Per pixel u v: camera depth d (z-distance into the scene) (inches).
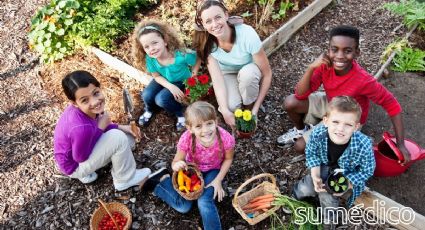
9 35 206.4
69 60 188.7
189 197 124.7
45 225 136.6
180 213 136.3
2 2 223.9
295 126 153.7
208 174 134.5
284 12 192.4
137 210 138.1
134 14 203.2
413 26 188.4
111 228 128.8
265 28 188.1
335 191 118.7
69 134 124.5
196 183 128.3
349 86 127.3
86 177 143.4
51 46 186.4
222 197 131.3
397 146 126.3
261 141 154.1
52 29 181.2
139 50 153.3
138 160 152.6
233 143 129.7
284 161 147.0
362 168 119.0
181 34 186.5
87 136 125.1
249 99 153.9
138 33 145.9
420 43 183.9
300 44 191.0
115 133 130.5
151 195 141.8
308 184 128.5
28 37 201.3
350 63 124.0
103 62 186.9
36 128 167.2
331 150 120.3
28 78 186.4
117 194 142.7
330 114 112.1
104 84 177.6
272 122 160.4
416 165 142.2
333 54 121.0
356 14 202.5
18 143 162.4
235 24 145.5
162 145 157.1
